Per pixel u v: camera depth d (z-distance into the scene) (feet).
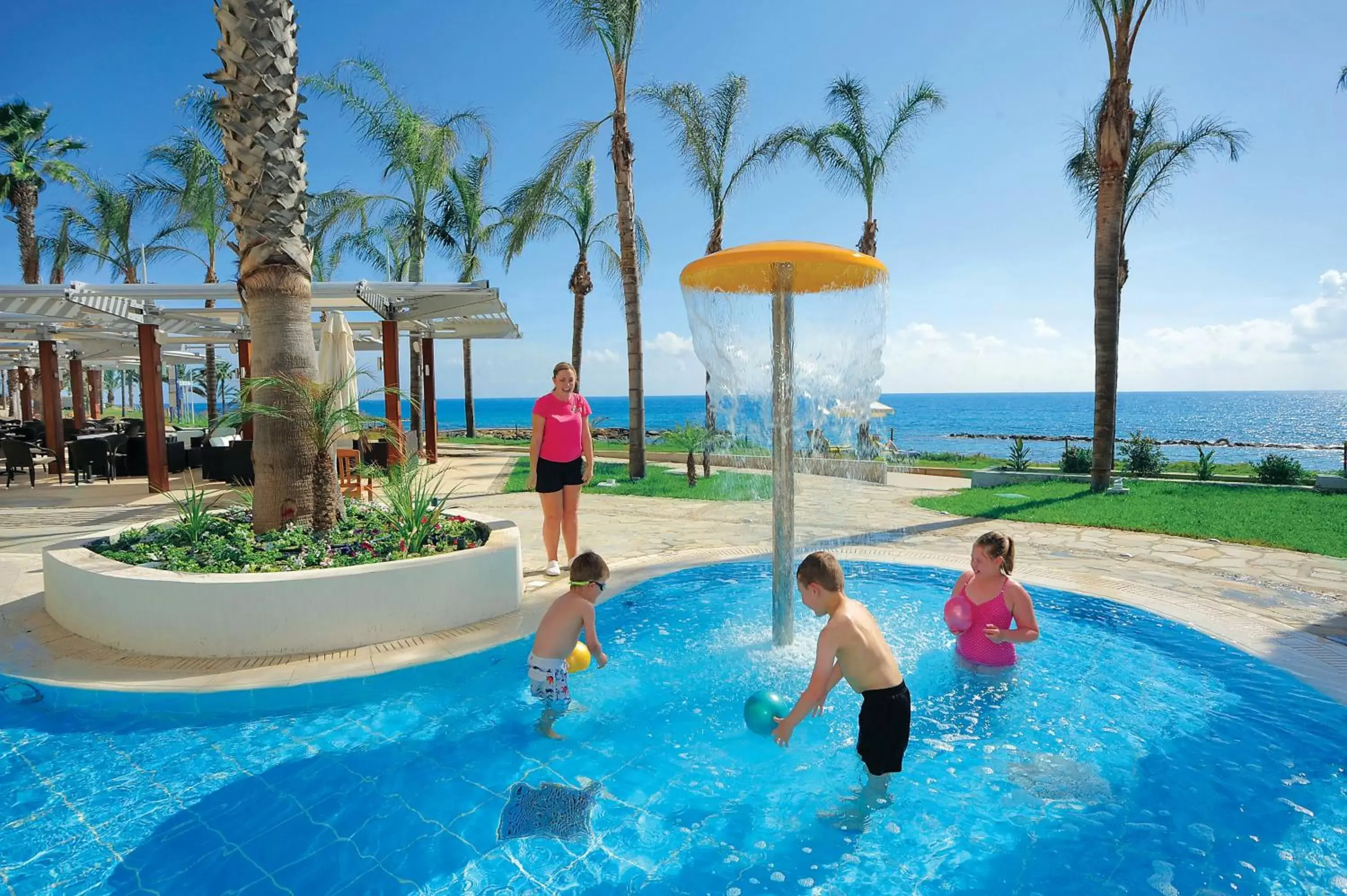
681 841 9.29
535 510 34.60
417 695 13.67
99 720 12.67
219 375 167.02
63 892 8.18
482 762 11.27
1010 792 10.36
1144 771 10.87
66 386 138.51
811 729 12.33
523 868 8.72
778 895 8.25
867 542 27.30
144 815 9.78
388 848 9.08
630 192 44.68
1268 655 15.11
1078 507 34.06
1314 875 8.49
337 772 10.95
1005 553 14.08
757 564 23.16
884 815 9.87
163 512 32.48
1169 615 17.62
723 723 12.53
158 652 14.83
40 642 15.58
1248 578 21.24
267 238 18.24
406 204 70.49
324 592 15.03
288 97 18.38
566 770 11.05
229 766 11.13
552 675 12.91
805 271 14.71
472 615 17.06
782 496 15.38
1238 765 11.00
